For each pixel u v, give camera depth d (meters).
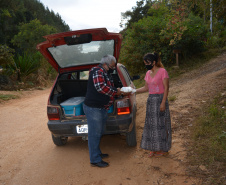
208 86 6.05
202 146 3.22
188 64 10.52
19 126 5.89
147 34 11.07
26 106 8.74
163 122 3.10
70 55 3.95
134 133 3.67
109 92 2.93
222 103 4.48
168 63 11.46
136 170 3.03
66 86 4.31
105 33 3.50
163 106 3.01
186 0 4.74
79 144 4.26
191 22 11.58
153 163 3.13
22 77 16.81
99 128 3.19
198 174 2.66
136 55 11.20
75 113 3.63
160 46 11.02
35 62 17.80
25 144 4.50
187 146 3.36
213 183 2.45
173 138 3.71
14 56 16.70
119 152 3.68
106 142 4.18
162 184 2.62
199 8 5.59
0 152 4.14
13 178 3.15
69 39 3.48
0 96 10.39
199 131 3.59
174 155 3.21
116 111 3.45
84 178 3.00
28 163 3.60
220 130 3.47
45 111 7.71
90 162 3.28
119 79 4.36
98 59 4.23
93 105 3.07
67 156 3.75
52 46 3.62
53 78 22.94
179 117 4.48
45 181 3.01
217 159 2.84
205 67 9.46
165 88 3.00
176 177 2.70
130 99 3.57
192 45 10.99
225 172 2.58
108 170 3.13
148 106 3.16
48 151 4.03
